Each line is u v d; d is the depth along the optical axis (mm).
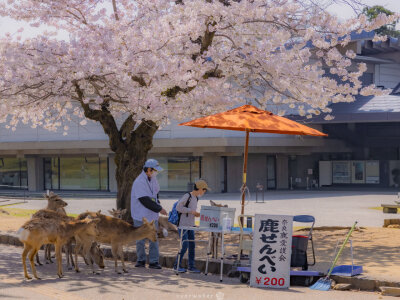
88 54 15016
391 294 8633
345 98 17328
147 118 15391
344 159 49719
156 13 16844
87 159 48500
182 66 15562
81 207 30062
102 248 13398
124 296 8391
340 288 9133
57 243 10195
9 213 24859
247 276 9789
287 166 48031
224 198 36344
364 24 16234
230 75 17141
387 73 47438
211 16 15852
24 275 10172
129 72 15422
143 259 11625
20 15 16703
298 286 9562
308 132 10703
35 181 49969
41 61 14711
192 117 17578
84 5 17281
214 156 42438
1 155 52875
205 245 14359
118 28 16328
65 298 8164
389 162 45750
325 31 16516
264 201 33375
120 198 16906
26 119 20000
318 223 21359
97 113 16844
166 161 44594
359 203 31359
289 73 16062
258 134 40469
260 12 15414
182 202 10750
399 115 37844
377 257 12031
